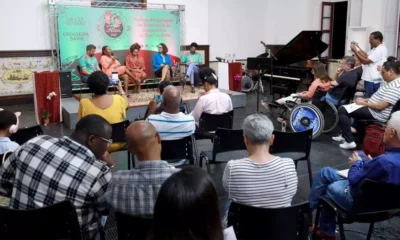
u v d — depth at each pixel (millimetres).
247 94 9117
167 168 1596
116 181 1602
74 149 1637
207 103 3809
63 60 7863
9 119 2348
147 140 1660
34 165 1598
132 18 8539
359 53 5723
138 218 1488
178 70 8516
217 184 3484
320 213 2365
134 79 7695
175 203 850
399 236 2602
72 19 7840
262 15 11328
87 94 7590
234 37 10883
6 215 1534
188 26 9477
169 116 2811
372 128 3303
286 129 5414
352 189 2131
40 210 1503
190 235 855
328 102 5047
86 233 1677
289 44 7102
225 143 3088
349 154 4449
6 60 7516
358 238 2578
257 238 1751
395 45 8453
